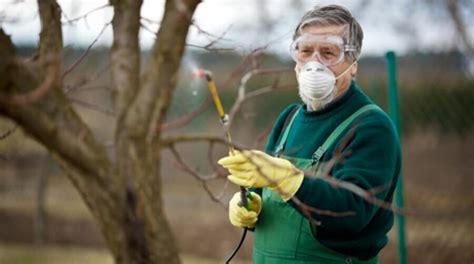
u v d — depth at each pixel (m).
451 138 5.38
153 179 1.72
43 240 7.47
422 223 5.09
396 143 2.40
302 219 2.39
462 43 5.27
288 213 2.43
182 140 1.83
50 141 1.56
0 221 7.82
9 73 1.50
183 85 4.60
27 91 1.53
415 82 5.77
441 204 5.18
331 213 2.00
